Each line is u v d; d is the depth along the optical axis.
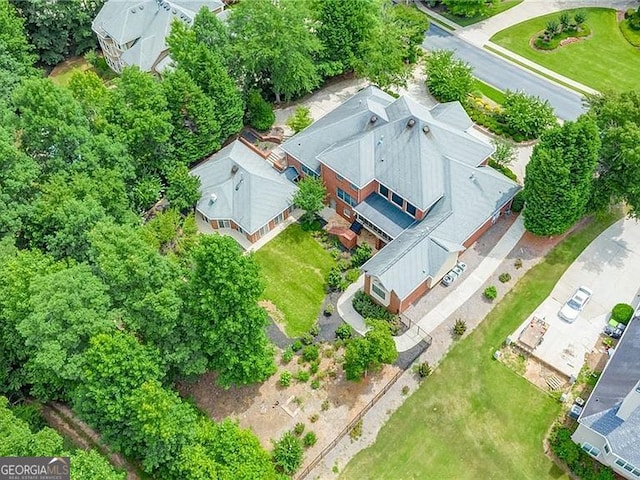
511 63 84.12
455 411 49.31
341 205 64.12
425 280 54.81
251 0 70.56
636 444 42.19
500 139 72.38
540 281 57.62
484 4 91.19
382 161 60.25
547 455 46.53
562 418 48.34
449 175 59.16
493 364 51.94
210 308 44.22
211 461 43.00
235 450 43.38
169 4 82.38
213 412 49.81
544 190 54.97
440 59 77.69
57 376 46.84
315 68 75.31
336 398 50.31
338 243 62.09
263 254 61.34
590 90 78.94
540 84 80.44
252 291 45.44
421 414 49.28
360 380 51.19
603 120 58.78
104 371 41.06
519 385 50.53
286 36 69.50
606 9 93.06
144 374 42.69
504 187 60.72
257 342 47.72
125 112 60.97
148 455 43.19
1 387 50.03
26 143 57.97
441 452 47.19
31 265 47.31
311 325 55.31
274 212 62.41
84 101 63.59
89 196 53.06
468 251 60.41
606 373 47.56
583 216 62.66
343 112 67.50
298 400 50.31
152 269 46.00
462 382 51.00
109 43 85.31
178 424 43.62
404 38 80.44
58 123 55.81
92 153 57.44
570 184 54.19
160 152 64.19
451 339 53.69
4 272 46.72
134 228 57.62
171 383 48.81
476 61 84.75
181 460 43.34
